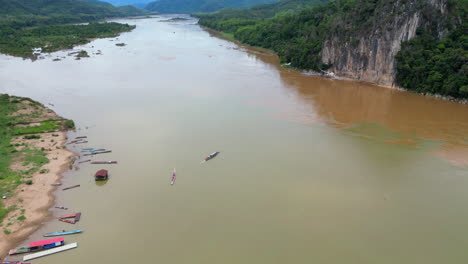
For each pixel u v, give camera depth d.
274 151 59.66
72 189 48.41
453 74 85.62
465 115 76.25
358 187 49.19
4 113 74.31
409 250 37.94
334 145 62.09
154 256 36.81
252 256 36.84
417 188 49.16
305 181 50.53
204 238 39.38
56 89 95.75
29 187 48.19
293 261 36.19
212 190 48.31
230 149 60.22
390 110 80.25
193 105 82.50
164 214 43.28
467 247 38.41
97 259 36.41
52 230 40.44
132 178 51.25
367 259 36.62
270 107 81.81
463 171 53.50
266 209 44.31
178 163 55.50
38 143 61.81
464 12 94.12
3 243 38.25
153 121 72.56
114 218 42.56
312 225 41.53
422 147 61.41
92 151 59.09
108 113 77.31
